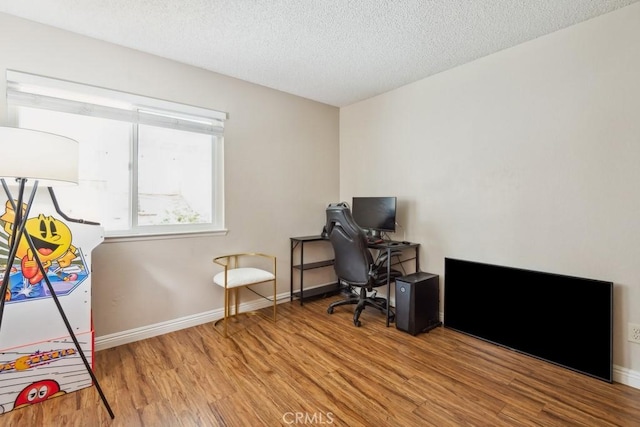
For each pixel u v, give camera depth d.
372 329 2.72
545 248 2.24
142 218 2.54
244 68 2.76
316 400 1.74
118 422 1.56
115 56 2.32
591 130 2.02
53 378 1.77
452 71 2.77
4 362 1.65
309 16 1.99
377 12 1.94
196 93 2.72
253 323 2.83
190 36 2.23
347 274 2.91
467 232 2.70
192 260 2.74
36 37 2.04
